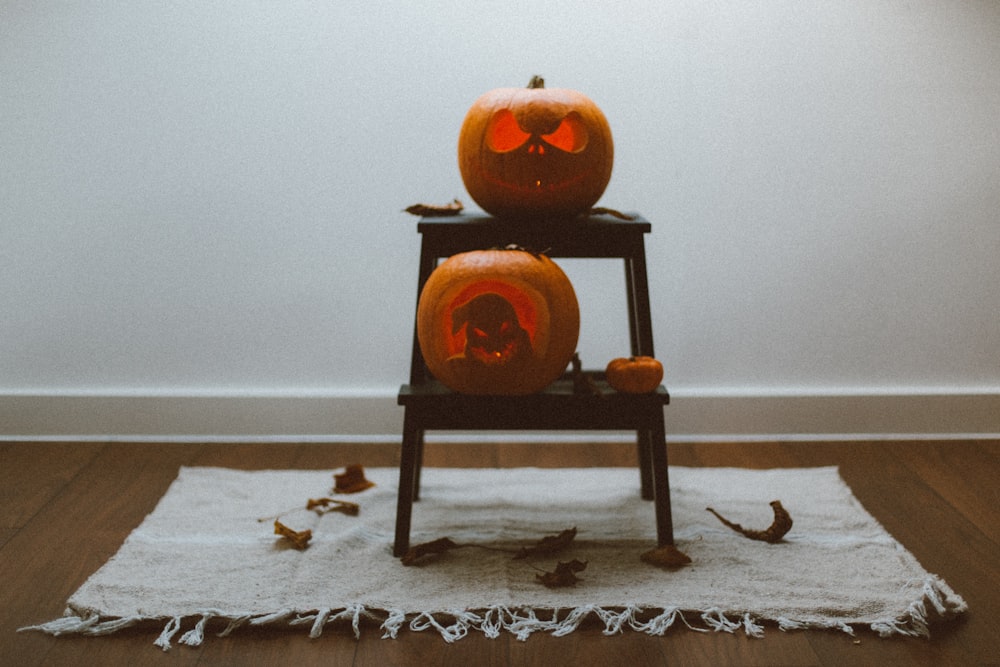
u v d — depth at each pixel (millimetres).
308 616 1603
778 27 2410
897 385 2557
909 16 2406
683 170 2461
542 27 2410
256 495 2135
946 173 2463
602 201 2477
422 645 1540
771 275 2504
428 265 1862
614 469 2344
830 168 2463
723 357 2541
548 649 1525
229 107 2422
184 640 1537
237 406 2535
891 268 2504
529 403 1790
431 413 1791
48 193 2443
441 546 1816
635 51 2418
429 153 2453
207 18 2387
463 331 1791
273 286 2500
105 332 2512
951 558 1841
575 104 1815
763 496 2131
